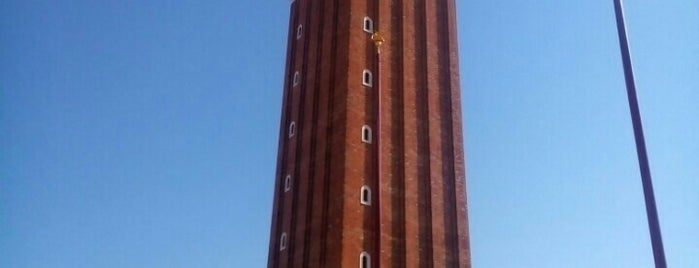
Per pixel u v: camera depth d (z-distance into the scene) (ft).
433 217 219.61
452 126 241.76
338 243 201.98
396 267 206.80
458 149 238.68
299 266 212.64
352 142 218.59
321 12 257.96
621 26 128.67
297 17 272.92
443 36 258.37
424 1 259.39
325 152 223.71
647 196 114.01
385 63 238.48
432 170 227.81
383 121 227.61
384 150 222.89
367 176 215.92
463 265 218.79
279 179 240.73
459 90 251.60
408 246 210.38
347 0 245.04
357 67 232.94
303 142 236.02
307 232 215.31
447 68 252.62
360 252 203.21
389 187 217.56
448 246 219.00
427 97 240.53
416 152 228.43
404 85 237.45
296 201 227.40
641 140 118.21
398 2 253.03
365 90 230.48
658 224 111.45
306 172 227.40
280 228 230.07
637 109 120.98
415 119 234.38
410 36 248.93
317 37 253.24
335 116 226.79
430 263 212.43
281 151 246.27
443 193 226.79
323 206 213.87
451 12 265.75
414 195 220.43
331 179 215.92
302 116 242.78
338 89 231.09
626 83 124.06
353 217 206.59
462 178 234.38
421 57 247.70
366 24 243.81
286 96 257.55
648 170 115.65
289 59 266.16
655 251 110.01
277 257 225.56
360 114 225.15
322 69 242.99
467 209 230.27
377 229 164.86
